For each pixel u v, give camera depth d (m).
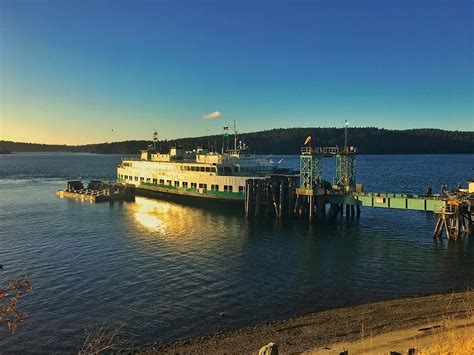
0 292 16.95
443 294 41.16
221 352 29.83
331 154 81.31
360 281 45.69
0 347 31.78
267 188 85.31
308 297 41.25
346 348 28.58
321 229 72.56
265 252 57.81
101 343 32.03
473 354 22.03
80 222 80.31
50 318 36.69
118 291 42.94
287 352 28.88
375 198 72.44
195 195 105.19
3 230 72.44
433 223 76.94
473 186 70.00
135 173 127.62
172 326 35.12
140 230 72.69
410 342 28.58
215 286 44.38
